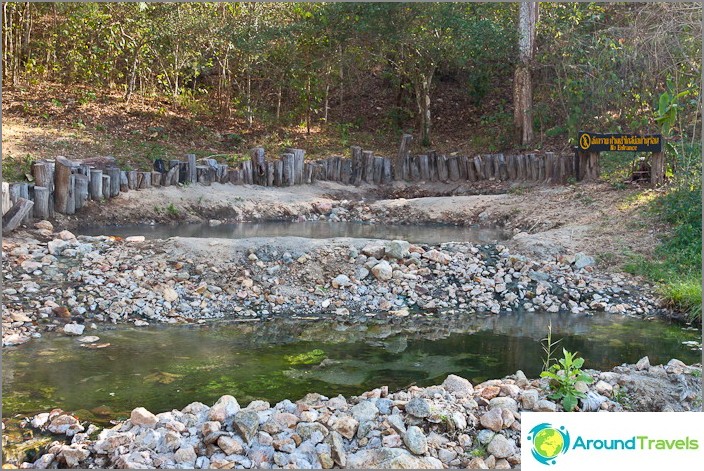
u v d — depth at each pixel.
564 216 11.34
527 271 8.78
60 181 10.91
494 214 12.62
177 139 15.91
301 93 17.69
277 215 13.03
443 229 12.07
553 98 16.89
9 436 4.48
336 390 5.38
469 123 19.00
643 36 13.01
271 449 4.22
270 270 8.35
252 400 5.12
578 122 15.38
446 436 4.43
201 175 13.34
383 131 18.84
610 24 16.17
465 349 6.52
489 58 16.98
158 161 12.76
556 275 8.77
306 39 16.91
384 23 15.69
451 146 17.73
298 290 8.10
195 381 5.52
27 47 16.83
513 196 13.20
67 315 7.00
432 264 8.80
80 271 7.86
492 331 7.14
